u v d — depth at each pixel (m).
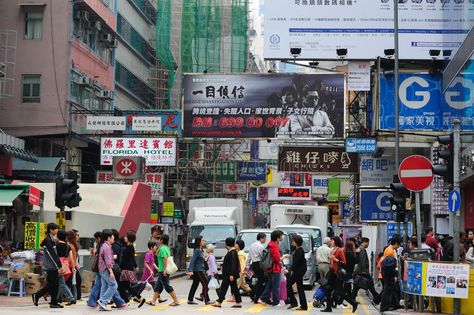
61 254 19.28
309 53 39.09
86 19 47.72
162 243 20.59
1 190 24.36
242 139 41.94
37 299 19.16
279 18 39.25
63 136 46.22
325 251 20.84
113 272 19.53
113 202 33.94
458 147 16.44
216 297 25.28
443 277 17.25
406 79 38.38
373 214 38.84
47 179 42.38
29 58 45.81
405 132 37.81
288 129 41.56
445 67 37.78
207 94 42.16
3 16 46.00
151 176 50.31
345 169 41.28
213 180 55.97
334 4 39.03
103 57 53.34
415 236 22.27
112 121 44.16
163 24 64.62
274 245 20.72
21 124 45.44
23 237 28.36
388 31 38.72
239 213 39.72
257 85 41.88
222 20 63.41
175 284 33.81
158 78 70.50
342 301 21.69
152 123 44.47
